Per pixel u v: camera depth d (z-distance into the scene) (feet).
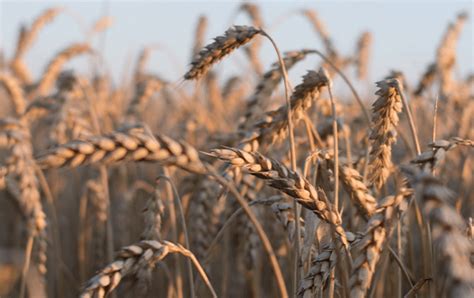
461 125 20.15
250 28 9.80
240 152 7.23
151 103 32.76
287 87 9.89
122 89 32.53
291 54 12.34
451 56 22.33
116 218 20.63
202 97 28.94
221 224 14.98
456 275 4.09
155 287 16.92
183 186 15.53
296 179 7.63
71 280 18.84
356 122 18.53
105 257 19.17
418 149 9.23
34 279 8.90
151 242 8.16
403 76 15.99
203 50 9.68
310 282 7.95
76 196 23.54
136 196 22.26
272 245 15.07
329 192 9.87
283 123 10.32
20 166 12.64
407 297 9.01
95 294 7.59
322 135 13.29
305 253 8.87
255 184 13.84
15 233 22.21
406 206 6.95
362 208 9.57
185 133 21.43
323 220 8.03
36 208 13.00
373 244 6.88
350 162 10.30
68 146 5.50
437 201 4.26
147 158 5.90
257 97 12.79
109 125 24.02
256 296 16.01
